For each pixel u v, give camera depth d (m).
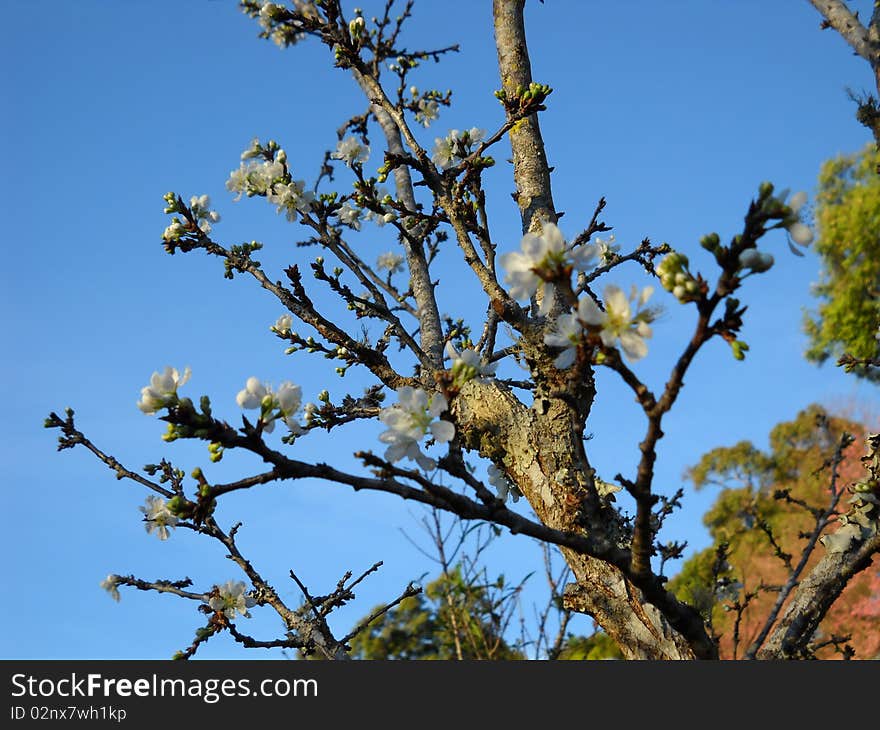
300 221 6.92
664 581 4.89
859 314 25.22
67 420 6.54
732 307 2.97
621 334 3.25
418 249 7.38
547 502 5.40
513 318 5.45
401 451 3.65
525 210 6.41
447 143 6.73
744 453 24.45
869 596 17.67
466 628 9.05
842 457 7.61
